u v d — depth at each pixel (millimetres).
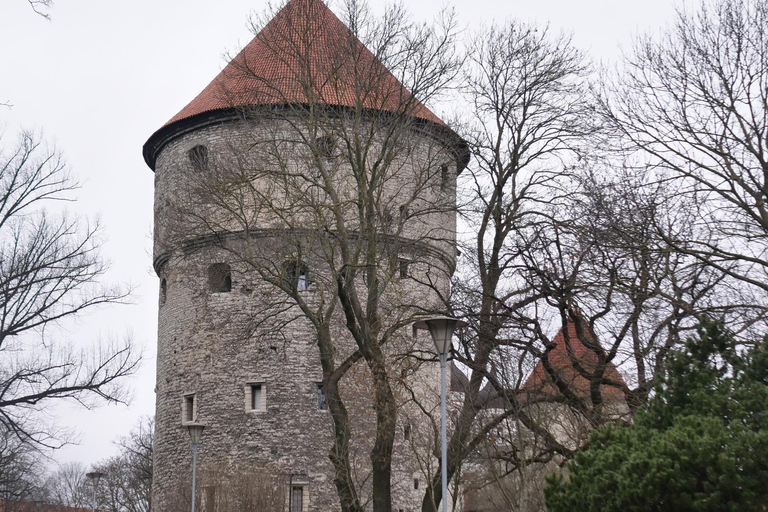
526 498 20422
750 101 23297
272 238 30672
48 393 29844
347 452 25016
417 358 25219
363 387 29719
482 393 26516
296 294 25781
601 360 22750
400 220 29094
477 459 26281
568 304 23156
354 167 26188
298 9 28906
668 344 21031
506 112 28422
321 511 36219
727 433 14109
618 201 23375
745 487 13398
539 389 23078
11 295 29516
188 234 29000
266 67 36156
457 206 27766
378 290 25891
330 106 29578
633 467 13805
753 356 16281
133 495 71312
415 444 27094
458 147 28797
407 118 27953
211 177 28062
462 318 24609
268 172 25453
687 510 13539
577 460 15070
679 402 16344
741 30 23516
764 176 22281
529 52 28750
